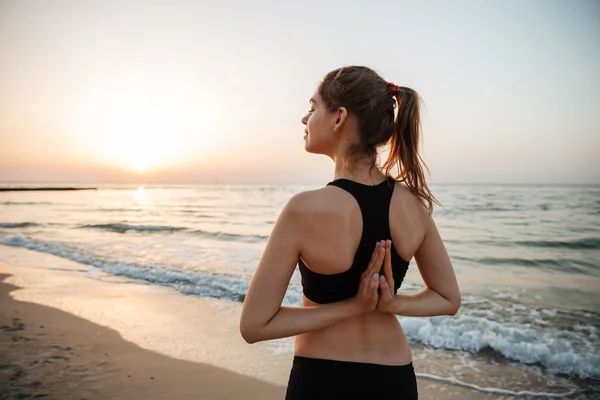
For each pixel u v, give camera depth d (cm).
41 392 367
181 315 600
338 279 107
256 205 4003
